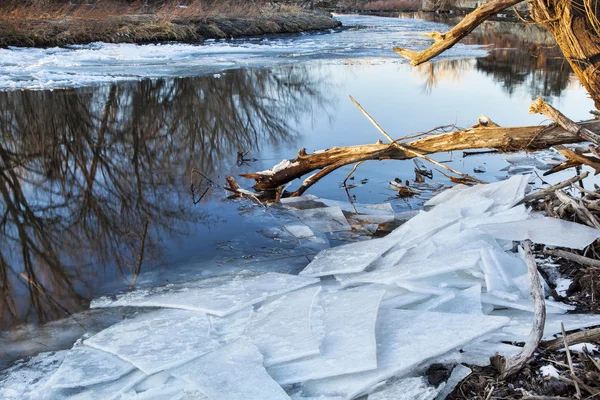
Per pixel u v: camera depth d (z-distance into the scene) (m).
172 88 15.48
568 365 3.46
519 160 9.19
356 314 3.96
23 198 7.85
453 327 3.80
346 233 6.64
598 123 6.40
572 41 6.83
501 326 3.84
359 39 27.69
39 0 24.61
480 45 25.77
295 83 16.48
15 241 6.47
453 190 7.01
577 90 14.95
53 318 4.79
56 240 6.52
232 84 16.19
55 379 3.59
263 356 3.57
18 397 3.61
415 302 4.23
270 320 4.04
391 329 3.85
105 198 7.86
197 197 7.90
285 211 7.34
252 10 31.83
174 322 4.19
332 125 11.69
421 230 5.54
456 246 4.92
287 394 3.26
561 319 4.00
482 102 13.45
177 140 10.84
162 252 6.16
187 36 25.56
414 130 10.91
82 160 9.59
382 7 59.16
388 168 9.14
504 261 4.60
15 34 20.92
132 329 4.14
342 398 3.29
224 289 4.68
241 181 8.61
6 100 13.50
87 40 22.89
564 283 4.66
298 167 7.91
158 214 7.29
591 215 5.24
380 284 4.52
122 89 15.11
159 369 3.53
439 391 3.39
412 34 30.11
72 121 11.95
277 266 5.76
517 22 38.88
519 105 13.00
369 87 15.80
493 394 3.35
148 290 5.20
